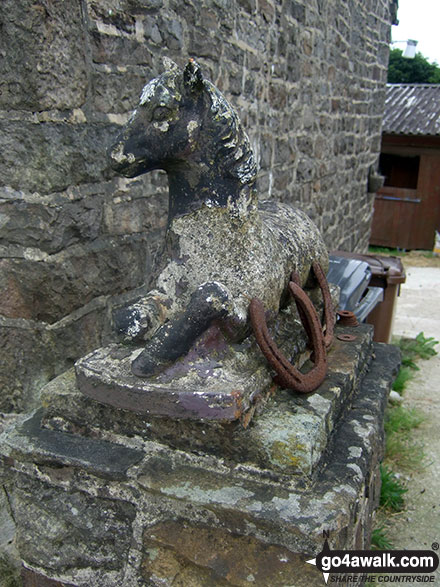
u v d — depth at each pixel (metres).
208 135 1.44
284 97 3.79
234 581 1.43
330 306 1.98
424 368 4.40
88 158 1.87
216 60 2.74
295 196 4.29
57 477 1.64
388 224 10.16
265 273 1.56
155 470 1.51
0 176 1.72
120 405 1.47
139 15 2.06
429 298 6.68
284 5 3.56
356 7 5.33
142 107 1.42
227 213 1.51
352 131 5.82
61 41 1.69
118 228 2.08
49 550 1.71
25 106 1.67
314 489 1.44
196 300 1.42
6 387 1.91
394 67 16.88
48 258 1.77
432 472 2.97
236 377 1.46
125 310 1.60
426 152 9.63
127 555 1.60
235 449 1.48
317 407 1.62
